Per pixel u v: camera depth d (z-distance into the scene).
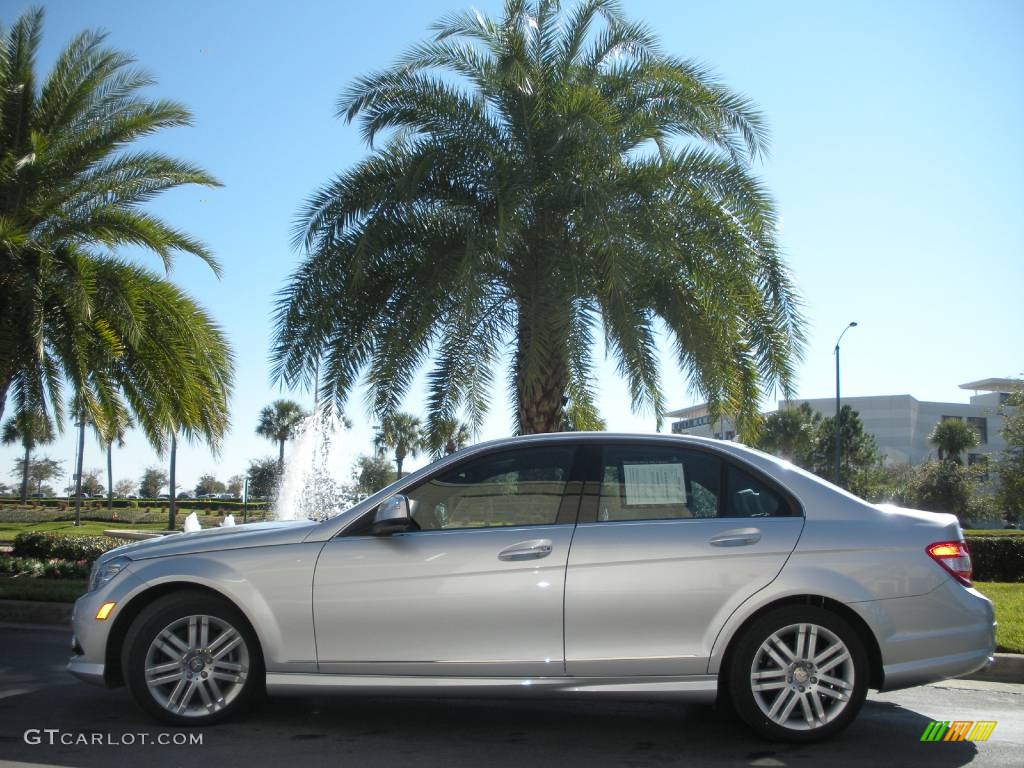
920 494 53.81
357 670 5.00
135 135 13.92
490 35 12.17
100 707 5.70
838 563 4.95
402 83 11.70
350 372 12.09
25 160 12.52
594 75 12.28
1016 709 5.94
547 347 11.07
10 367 13.48
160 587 5.28
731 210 11.64
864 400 91.94
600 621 4.89
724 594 4.89
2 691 6.19
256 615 5.07
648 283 11.66
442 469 5.33
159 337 14.02
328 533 5.19
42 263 12.85
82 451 49.19
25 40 13.47
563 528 5.06
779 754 4.83
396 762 4.63
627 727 5.36
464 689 4.92
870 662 5.01
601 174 11.45
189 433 14.69
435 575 4.99
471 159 11.57
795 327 11.62
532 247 11.80
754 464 5.23
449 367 12.10
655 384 11.55
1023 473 33.50
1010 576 15.54
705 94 11.74
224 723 5.28
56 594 10.27
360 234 11.30
